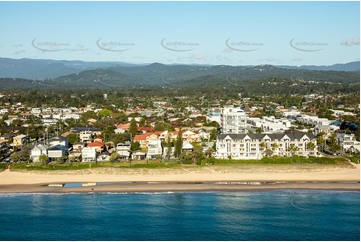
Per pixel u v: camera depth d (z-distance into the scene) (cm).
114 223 11075
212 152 18150
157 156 17912
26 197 13238
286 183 14700
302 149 18500
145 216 11562
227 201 12788
